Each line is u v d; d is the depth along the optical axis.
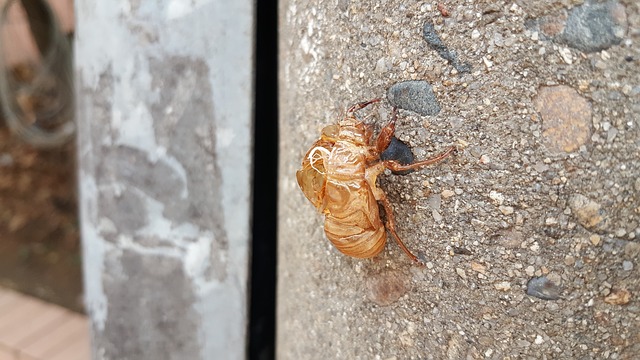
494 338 0.09
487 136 0.08
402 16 0.09
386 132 0.09
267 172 0.16
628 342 0.09
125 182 0.14
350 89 0.10
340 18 0.10
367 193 0.09
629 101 0.08
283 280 0.13
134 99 0.14
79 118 0.15
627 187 0.08
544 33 0.08
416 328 0.10
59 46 0.30
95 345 0.16
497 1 0.08
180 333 0.15
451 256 0.09
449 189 0.09
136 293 0.15
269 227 0.17
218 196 0.14
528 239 0.08
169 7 0.13
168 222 0.14
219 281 0.14
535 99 0.08
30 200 0.35
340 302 0.11
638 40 0.08
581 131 0.08
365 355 0.10
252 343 0.16
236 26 0.13
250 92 0.13
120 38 0.14
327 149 0.09
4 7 0.29
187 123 0.13
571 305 0.09
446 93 0.09
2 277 0.29
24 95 0.33
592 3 0.08
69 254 0.31
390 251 0.10
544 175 0.08
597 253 0.08
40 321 0.24
